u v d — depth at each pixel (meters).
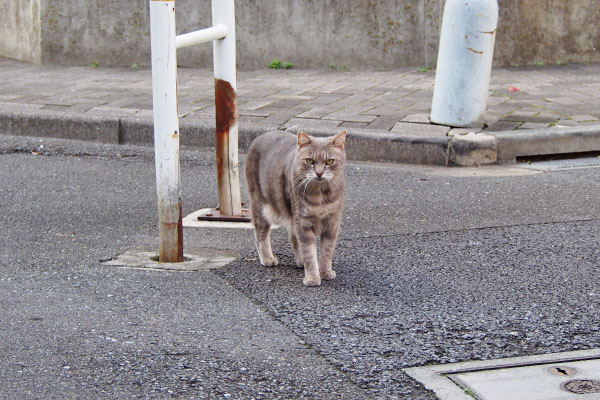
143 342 3.93
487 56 8.04
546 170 7.54
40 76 11.38
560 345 3.88
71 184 7.17
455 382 3.52
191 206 6.62
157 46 4.98
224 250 5.53
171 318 4.25
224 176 6.20
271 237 5.85
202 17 11.80
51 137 8.98
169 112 5.05
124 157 8.11
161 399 3.39
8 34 13.40
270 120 8.58
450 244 5.50
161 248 5.24
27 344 3.91
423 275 4.92
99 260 5.26
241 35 11.77
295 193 4.82
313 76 11.01
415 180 7.23
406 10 11.19
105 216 6.29
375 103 9.22
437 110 8.26
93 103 9.49
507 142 7.85
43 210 6.42
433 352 3.82
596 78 10.48
